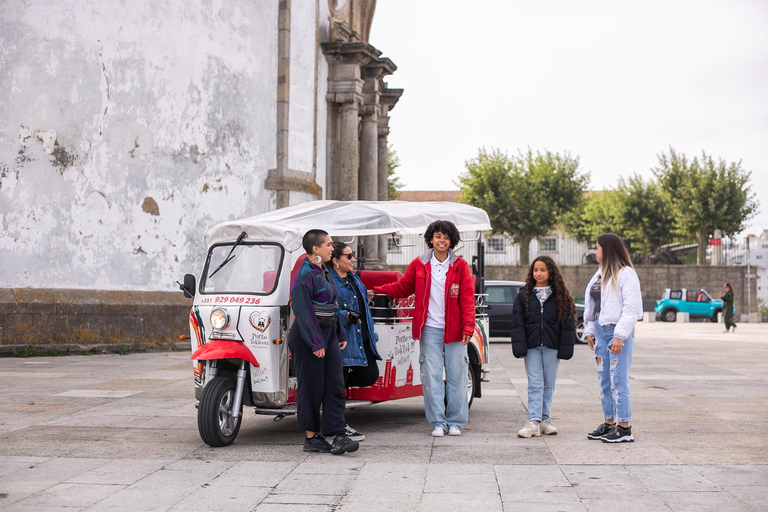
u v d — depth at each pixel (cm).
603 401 695
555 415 836
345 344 665
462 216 902
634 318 667
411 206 855
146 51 1678
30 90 1533
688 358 1583
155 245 1689
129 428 757
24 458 621
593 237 5291
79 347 1541
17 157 1516
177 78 1725
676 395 989
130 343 1614
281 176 1897
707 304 4031
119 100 1639
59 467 589
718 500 480
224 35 1808
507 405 925
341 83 2192
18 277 1504
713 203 4906
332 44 2159
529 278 723
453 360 732
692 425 761
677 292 4062
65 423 784
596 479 539
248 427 775
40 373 1226
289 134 1925
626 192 5216
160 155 1700
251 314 685
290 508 473
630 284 670
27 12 1532
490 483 530
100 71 1614
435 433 718
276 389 687
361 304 708
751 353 1723
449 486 523
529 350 720
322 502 486
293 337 648
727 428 744
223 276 722
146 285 1673
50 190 1547
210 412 654
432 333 730
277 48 1927
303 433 740
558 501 482
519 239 5103
